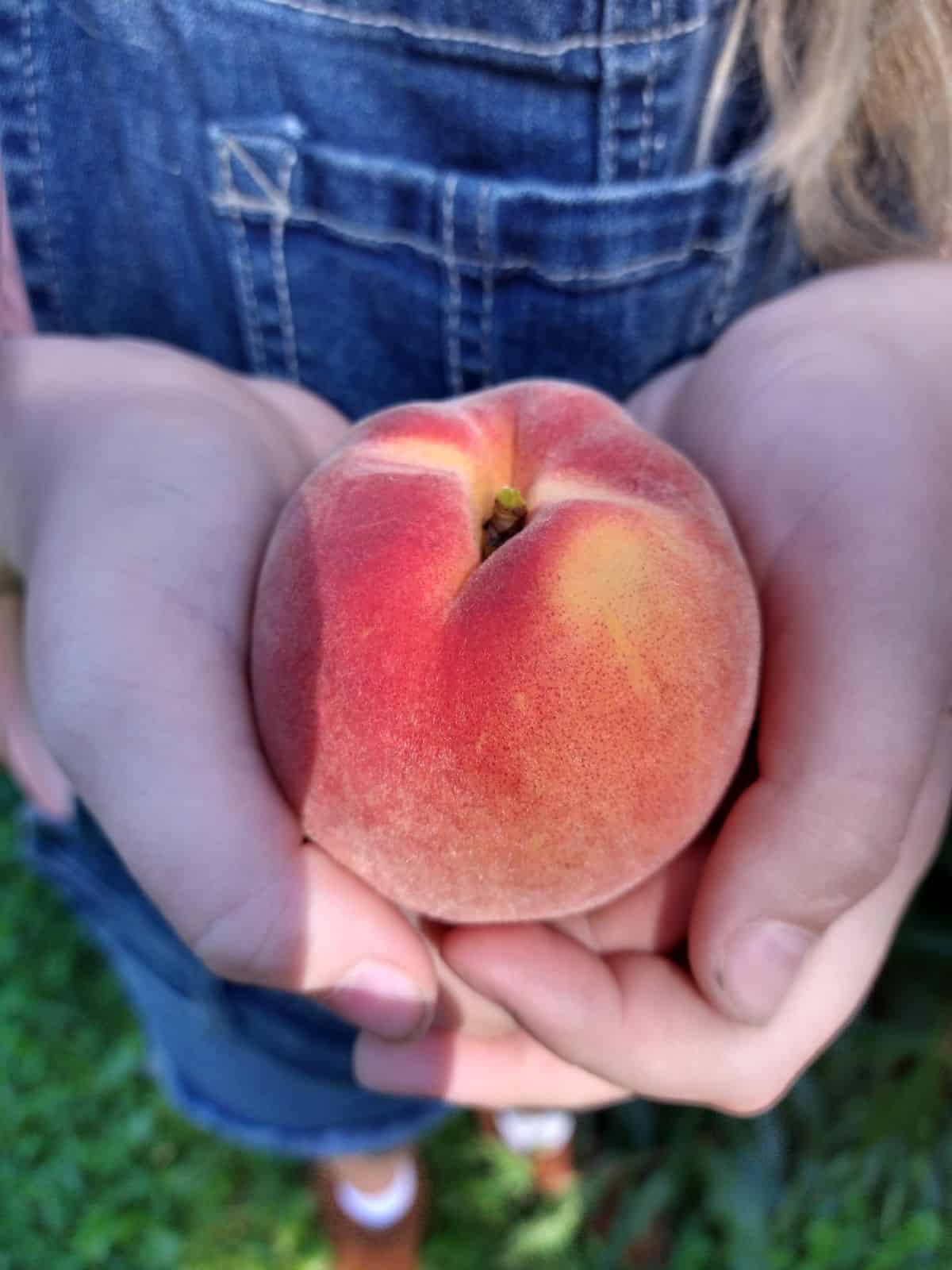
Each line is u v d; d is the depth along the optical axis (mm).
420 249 208
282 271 216
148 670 143
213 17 186
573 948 152
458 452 151
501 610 128
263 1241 322
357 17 185
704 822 143
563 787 128
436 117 195
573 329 215
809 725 142
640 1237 305
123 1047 349
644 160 196
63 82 193
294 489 182
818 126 187
